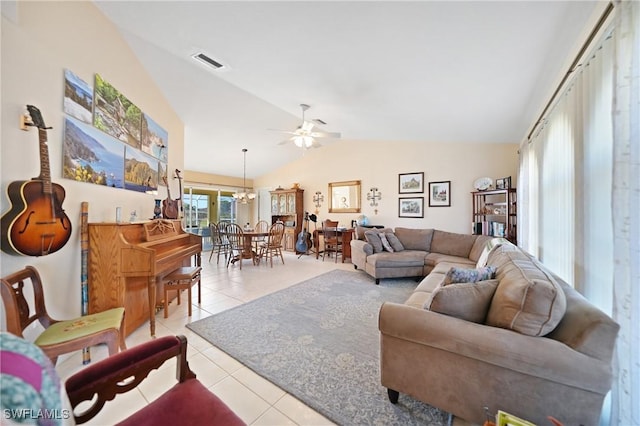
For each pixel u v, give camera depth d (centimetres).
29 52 166
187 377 114
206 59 251
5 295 135
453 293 145
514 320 126
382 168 600
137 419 92
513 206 419
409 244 490
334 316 284
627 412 105
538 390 115
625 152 111
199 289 321
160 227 291
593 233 161
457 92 260
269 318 278
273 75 273
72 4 202
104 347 215
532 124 318
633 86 106
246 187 859
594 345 110
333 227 645
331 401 157
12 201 153
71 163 201
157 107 356
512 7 143
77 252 208
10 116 155
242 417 146
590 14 145
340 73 251
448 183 521
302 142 404
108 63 246
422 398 140
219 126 499
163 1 183
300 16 176
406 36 180
